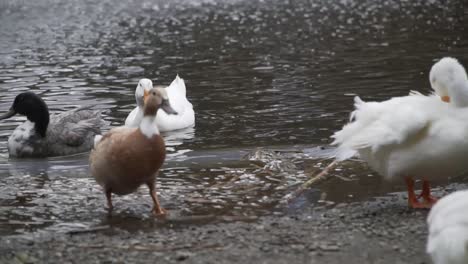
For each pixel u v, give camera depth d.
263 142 14.51
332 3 35.72
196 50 25.05
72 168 13.67
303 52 24.08
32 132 14.55
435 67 10.09
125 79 20.78
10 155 14.62
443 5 34.16
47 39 27.78
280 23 30.45
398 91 18.17
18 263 8.61
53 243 9.36
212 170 12.83
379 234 9.22
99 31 29.56
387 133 9.65
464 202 7.17
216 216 10.37
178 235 9.49
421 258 8.37
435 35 26.52
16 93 19.00
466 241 6.94
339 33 27.59
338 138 10.36
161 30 29.50
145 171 10.16
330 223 9.77
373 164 10.36
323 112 16.52
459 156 9.62
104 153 10.25
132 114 16.25
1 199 11.49
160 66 22.59
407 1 35.72
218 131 15.57
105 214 10.66
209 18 32.28
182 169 12.94
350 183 11.80
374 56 22.92
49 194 11.73
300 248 8.81
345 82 19.42
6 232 9.96
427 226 9.44
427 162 9.74
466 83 9.76
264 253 8.69
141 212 10.70
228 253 8.72
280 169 12.62
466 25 28.55
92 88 19.69
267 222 9.94
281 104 17.41
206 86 19.69
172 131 15.83
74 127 14.90
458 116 9.66
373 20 30.61
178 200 11.25
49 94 18.95
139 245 9.14
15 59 23.88
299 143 14.32
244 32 28.48
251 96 18.34
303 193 11.38
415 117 9.55
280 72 21.06
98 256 8.80
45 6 36.19
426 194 10.57
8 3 36.91
